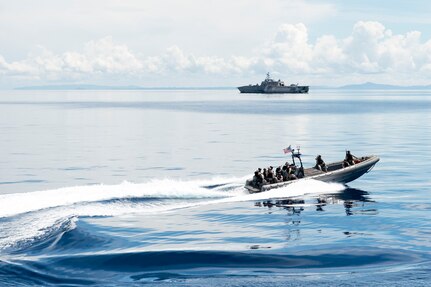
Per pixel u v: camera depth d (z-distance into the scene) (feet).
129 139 236.02
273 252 61.57
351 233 71.10
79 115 447.42
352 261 58.70
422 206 89.56
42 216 76.18
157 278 54.13
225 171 142.31
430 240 67.00
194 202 91.09
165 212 83.20
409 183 115.44
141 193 93.91
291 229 73.77
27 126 318.65
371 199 96.02
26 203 83.66
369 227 74.43
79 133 268.62
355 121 352.28
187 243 65.98
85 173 140.05
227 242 66.59
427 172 132.26
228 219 79.66
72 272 55.52
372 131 270.05
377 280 52.95
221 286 51.96
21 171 143.54
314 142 215.72
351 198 96.84
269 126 312.50
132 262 57.82
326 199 95.61
